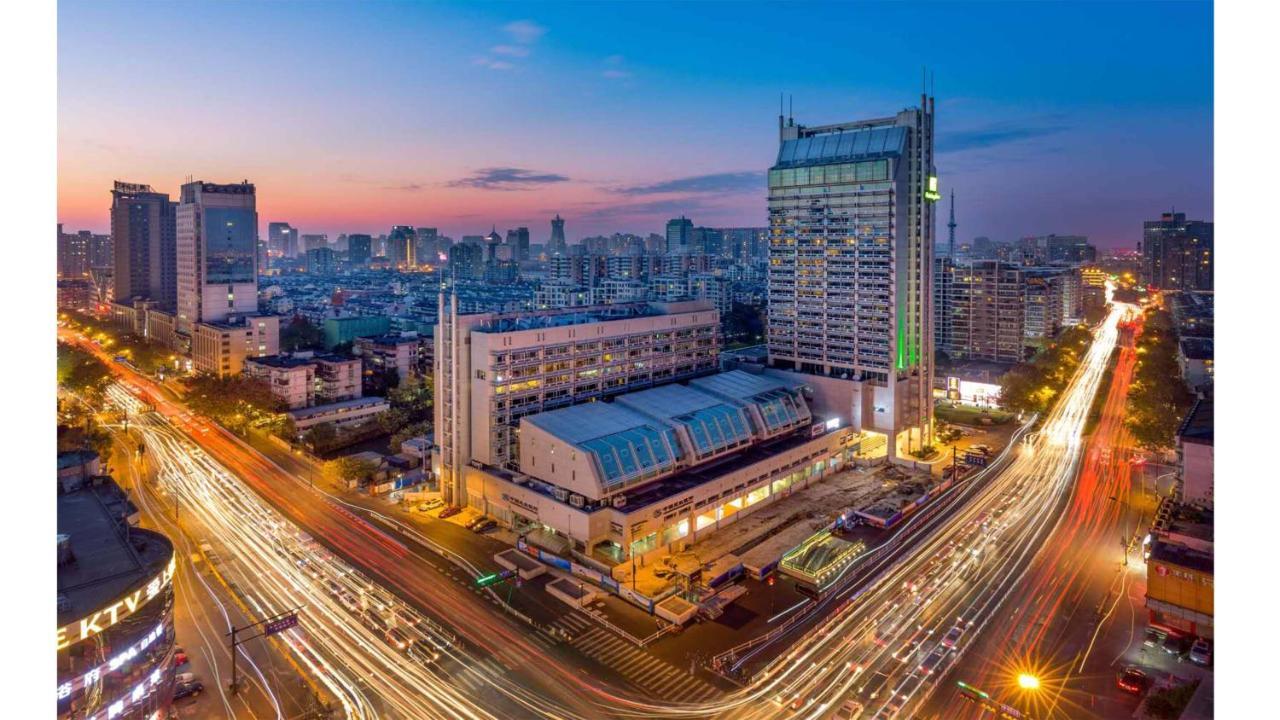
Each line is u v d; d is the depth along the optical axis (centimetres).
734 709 9275
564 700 9456
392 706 9231
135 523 12256
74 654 7550
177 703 9150
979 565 13388
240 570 12925
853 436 19688
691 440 15450
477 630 11156
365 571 13062
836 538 14588
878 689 9662
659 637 11044
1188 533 11475
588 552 13275
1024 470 19038
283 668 10006
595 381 18050
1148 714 8944
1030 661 10238
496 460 16012
